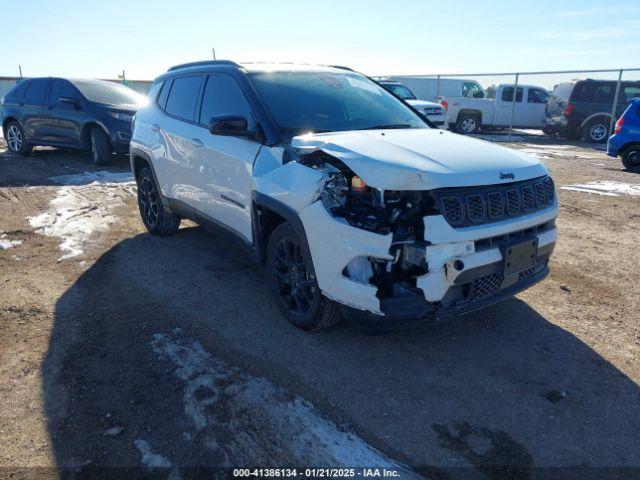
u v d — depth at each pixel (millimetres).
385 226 2945
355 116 4273
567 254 5340
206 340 3633
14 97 11828
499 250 3135
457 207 2957
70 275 4844
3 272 4891
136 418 2840
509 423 2787
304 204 3283
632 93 16719
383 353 3459
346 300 3119
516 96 19000
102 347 3555
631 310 4074
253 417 2834
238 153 4105
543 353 3455
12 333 3750
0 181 8867
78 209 7180
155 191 5785
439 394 3027
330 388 3082
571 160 12461
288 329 3783
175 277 4785
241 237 4262
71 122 10742
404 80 21969
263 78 4332
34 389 3098
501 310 4082
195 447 2627
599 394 3023
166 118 5367
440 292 2957
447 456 2561
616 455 2561
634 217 6766
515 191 3227
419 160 3084
